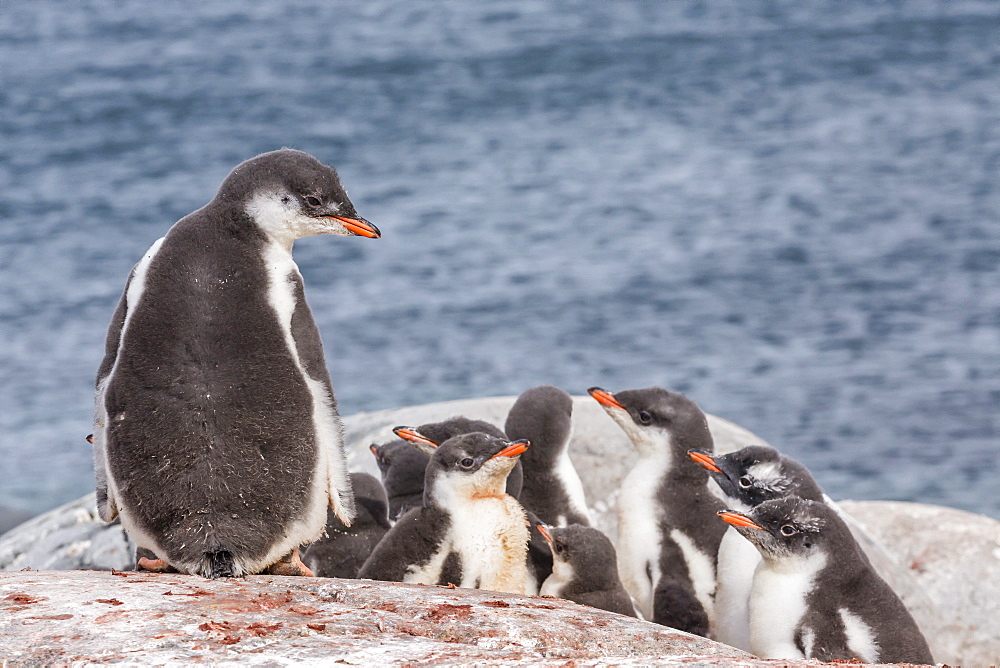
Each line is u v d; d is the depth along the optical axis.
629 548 10.88
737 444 13.66
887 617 8.60
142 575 7.31
